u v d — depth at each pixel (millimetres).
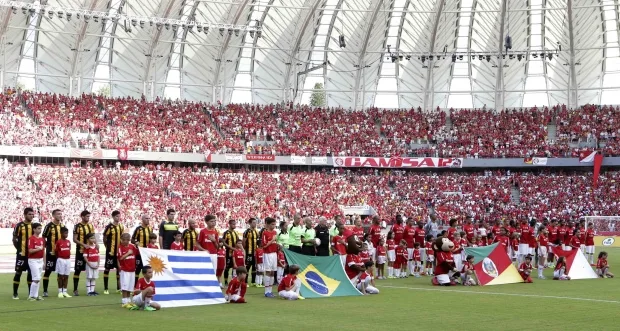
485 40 87750
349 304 23047
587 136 85500
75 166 75312
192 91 88688
